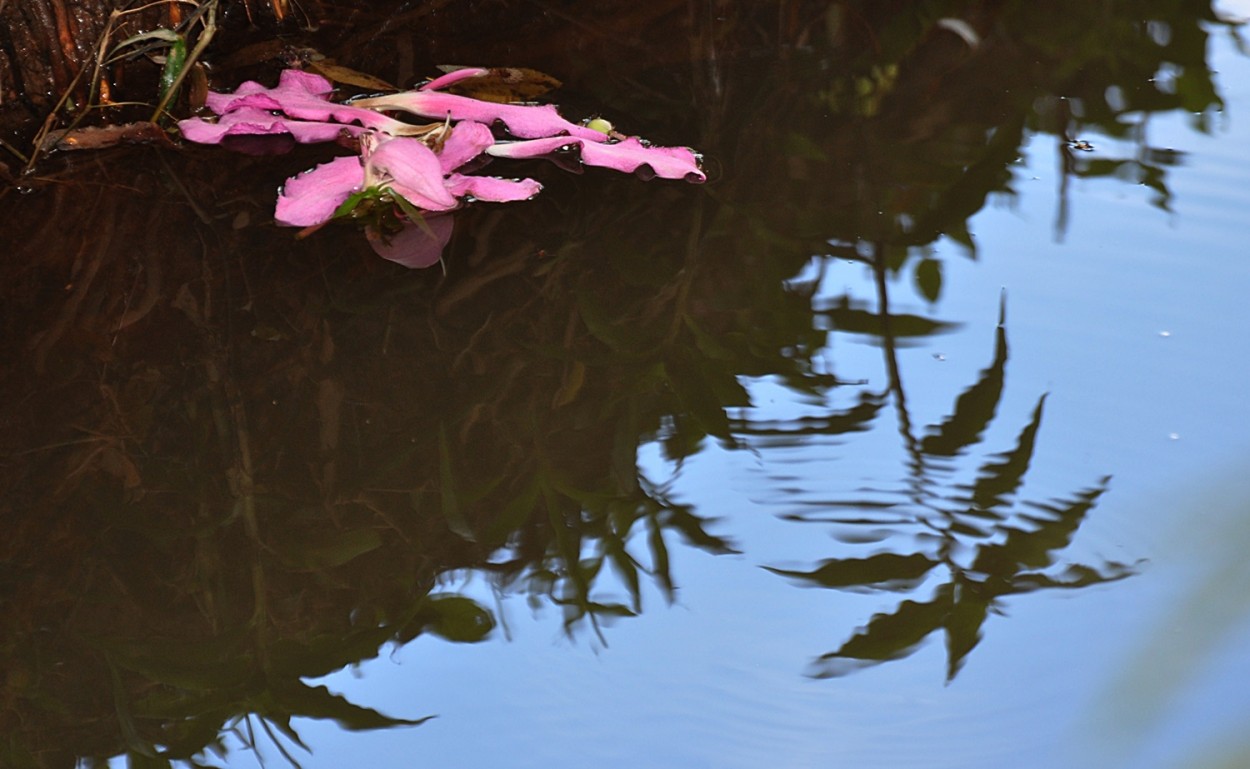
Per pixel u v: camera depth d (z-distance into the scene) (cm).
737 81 187
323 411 172
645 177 181
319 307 175
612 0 192
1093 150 182
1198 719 144
